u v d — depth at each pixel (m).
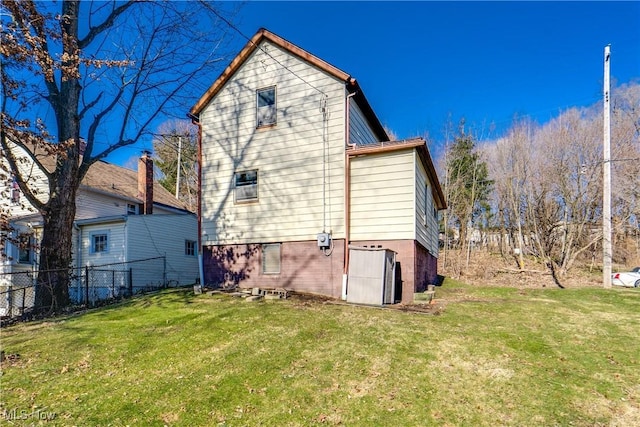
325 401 4.31
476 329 6.94
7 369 5.33
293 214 11.12
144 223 16.36
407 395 4.45
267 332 6.66
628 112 21.50
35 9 8.95
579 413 4.12
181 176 32.81
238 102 12.27
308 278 10.72
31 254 15.80
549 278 18.39
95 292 13.52
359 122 12.23
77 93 10.95
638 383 4.86
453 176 28.50
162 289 13.12
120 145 11.88
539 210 22.78
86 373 5.16
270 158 11.60
